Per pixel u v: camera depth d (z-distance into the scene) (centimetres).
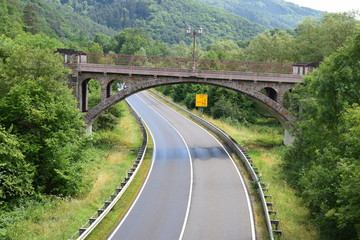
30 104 2555
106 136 4281
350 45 1952
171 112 6694
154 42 14700
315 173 1952
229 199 2505
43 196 2406
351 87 1967
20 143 2433
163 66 3769
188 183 2856
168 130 5116
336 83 1973
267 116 6438
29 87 2609
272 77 3831
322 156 2077
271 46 6297
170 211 2272
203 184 2834
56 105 2606
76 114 2831
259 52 6412
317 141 2423
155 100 8169
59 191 2547
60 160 2586
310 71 3872
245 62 3853
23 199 2341
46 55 2869
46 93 2666
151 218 2155
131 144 4209
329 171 1872
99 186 2683
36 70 2859
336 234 1783
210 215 2217
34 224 2012
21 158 2333
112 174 3000
